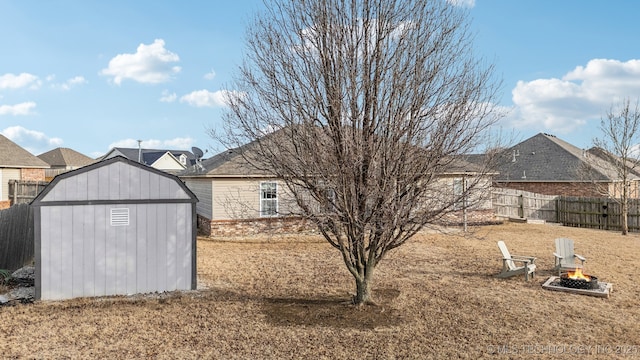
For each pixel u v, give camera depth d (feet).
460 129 20.36
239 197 54.13
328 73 20.35
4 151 79.41
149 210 27.45
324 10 20.70
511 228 63.36
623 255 41.93
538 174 87.51
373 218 20.04
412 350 17.66
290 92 20.81
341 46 20.26
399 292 27.09
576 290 27.25
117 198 26.71
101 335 19.35
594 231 62.49
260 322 21.21
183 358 16.83
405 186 19.97
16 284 29.37
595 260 39.22
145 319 21.74
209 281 30.73
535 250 44.80
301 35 21.17
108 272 26.50
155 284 27.48
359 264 23.38
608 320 21.89
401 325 20.74
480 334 19.65
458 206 21.81
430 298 25.88
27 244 35.37
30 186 73.61
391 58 20.58
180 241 28.19
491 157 21.89
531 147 96.63
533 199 76.07
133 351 17.51
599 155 87.30
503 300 25.59
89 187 26.09
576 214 70.74
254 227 54.60
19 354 17.07
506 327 20.67
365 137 20.13
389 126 20.16
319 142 19.99
